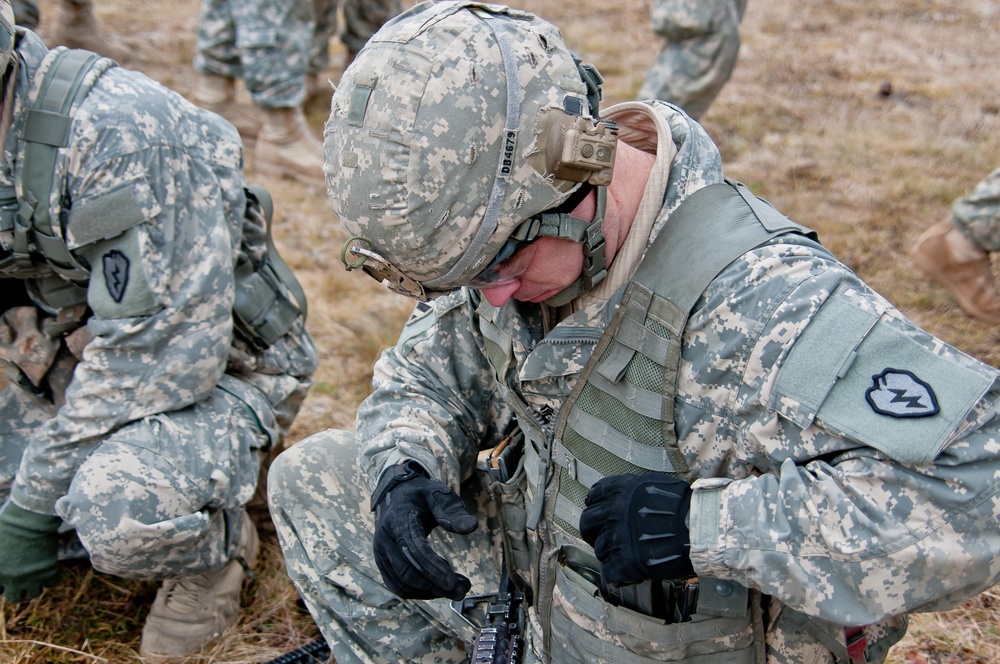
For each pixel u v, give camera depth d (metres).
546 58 1.32
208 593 2.20
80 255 1.97
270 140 4.89
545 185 1.30
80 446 2.03
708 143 1.46
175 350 2.00
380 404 1.79
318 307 3.69
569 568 1.59
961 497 1.20
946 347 1.24
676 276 1.36
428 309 1.82
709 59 4.34
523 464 1.73
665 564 1.32
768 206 1.42
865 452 1.24
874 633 1.52
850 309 1.27
